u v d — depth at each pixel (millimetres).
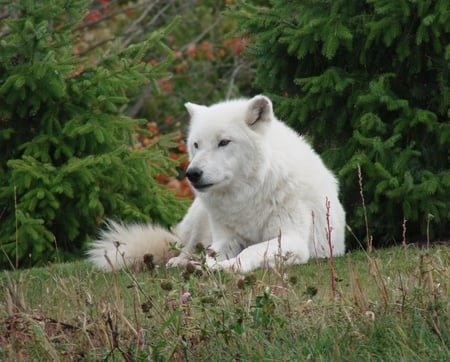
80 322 7375
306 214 10844
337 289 8031
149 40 14289
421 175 12469
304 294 7738
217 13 25562
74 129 13680
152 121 24031
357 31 12789
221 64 24797
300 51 12891
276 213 10734
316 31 12648
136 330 7145
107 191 14086
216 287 7457
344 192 13086
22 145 13977
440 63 12594
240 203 10609
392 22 12320
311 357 6715
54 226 14211
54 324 7492
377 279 8156
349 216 13250
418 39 12117
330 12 12953
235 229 10953
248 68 24438
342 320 7219
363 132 12766
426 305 7262
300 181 10852
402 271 8930
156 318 7555
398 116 12891
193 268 7523
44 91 13812
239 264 8938
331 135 13664
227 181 10336
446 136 12336
